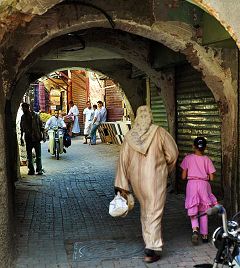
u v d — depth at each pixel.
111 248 5.38
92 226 6.43
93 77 22.31
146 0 6.22
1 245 4.27
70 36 7.79
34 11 4.72
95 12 6.00
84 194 8.96
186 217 6.82
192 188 5.46
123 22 6.14
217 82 6.57
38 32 5.79
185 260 4.91
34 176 11.25
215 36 5.88
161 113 9.93
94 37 8.26
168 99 8.87
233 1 4.74
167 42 6.54
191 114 8.23
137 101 12.45
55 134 14.91
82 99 25.55
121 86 12.34
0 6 4.41
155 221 4.91
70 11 5.91
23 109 11.20
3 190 4.41
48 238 5.83
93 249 5.35
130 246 5.45
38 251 5.28
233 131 6.41
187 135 8.45
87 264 4.84
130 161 5.11
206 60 6.43
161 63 8.33
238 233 3.02
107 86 20.50
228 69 6.39
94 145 19.27
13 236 5.29
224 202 6.68
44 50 7.50
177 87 8.71
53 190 9.40
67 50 8.47
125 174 5.16
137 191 5.05
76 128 23.45
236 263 3.05
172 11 6.29
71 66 12.05
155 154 5.02
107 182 10.38
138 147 5.01
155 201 4.93
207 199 5.43
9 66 5.69
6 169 4.75
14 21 4.77
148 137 5.04
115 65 12.16
